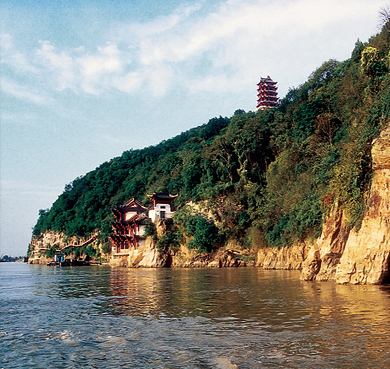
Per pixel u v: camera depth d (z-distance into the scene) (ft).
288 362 40.11
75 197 557.74
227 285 120.26
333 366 38.29
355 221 103.76
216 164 332.19
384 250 93.04
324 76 295.48
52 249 507.71
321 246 118.52
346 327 53.16
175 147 554.87
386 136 92.27
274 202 238.89
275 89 506.89
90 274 217.77
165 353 45.11
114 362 42.70
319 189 155.43
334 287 96.32
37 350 48.52
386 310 63.57
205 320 62.59
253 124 326.85
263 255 252.01
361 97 167.73
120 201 476.13
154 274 197.16
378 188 94.89
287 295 87.76
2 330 60.54
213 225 285.02
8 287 138.31
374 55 138.92
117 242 360.28
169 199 320.91
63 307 83.61
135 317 67.67
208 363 41.04
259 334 51.72
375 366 37.78
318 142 204.74
